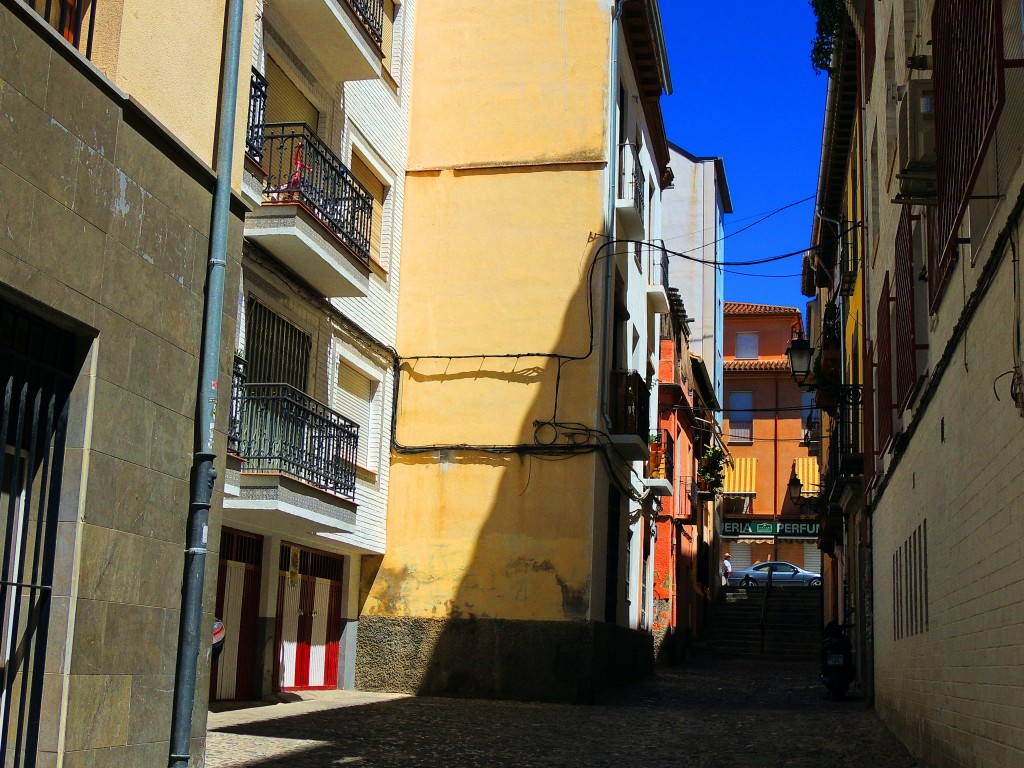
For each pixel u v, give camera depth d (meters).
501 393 18.98
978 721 8.29
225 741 11.29
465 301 19.42
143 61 8.07
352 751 11.09
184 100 8.59
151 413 7.90
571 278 19.17
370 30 17.19
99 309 7.31
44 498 7.08
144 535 7.79
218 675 14.65
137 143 7.80
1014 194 7.12
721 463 37.81
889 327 15.06
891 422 14.80
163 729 8.00
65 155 7.01
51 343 7.19
